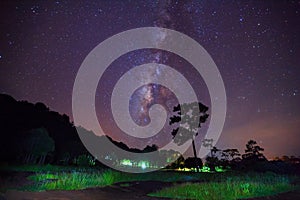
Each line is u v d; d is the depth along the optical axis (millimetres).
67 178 15812
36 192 12211
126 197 13289
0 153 25344
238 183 16375
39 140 26516
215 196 13125
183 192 14484
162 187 17609
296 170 29672
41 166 23891
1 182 13375
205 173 30484
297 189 15828
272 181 18078
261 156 40562
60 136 35969
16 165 22672
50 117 37156
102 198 12562
